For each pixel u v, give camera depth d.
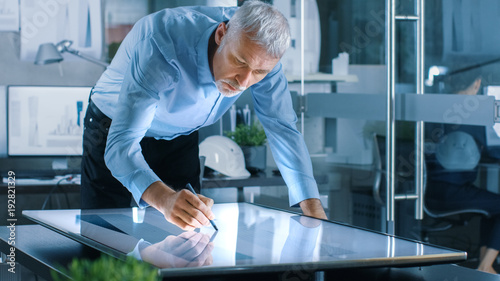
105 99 2.06
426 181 3.11
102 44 3.70
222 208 1.79
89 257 1.42
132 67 1.61
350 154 3.35
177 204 1.38
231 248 1.26
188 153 2.22
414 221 2.99
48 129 3.46
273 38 1.44
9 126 3.42
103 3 3.68
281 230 1.46
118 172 1.51
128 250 1.23
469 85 2.95
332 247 1.28
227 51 1.50
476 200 3.22
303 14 3.46
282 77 1.86
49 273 1.32
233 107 3.59
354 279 1.29
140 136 1.57
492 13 2.87
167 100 1.77
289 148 1.84
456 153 3.15
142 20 1.76
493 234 3.31
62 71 3.67
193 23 1.68
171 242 1.32
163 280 1.16
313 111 3.43
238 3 3.38
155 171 2.19
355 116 3.04
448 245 3.48
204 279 1.18
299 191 1.81
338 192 3.39
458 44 2.97
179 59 1.66
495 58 2.86
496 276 1.33
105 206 2.19
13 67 3.61
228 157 3.27
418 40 2.72
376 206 3.32
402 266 1.21
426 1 3.06
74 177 3.30
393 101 2.74
